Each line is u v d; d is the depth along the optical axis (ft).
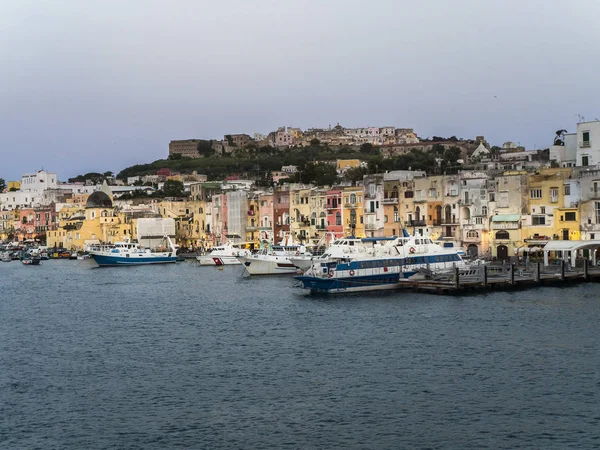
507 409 174.50
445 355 222.69
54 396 192.85
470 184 499.51
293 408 179.01
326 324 278.26
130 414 177.99
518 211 475.72
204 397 189.16
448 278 364.38
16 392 196.85
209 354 234.58
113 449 157.58
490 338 243.40
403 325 270.26
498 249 482.69
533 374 200.44
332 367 213.25
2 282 515.91
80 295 412.77
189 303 356.38
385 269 367.66
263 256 493.77
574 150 555.28
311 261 406.41
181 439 161.99
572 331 250.98
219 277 500.33
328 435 162.20
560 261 400.06
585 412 171.42
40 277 558.15
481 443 156.04
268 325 281.33
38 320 315.78
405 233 399.03
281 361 222.28
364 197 572.51
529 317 277.85
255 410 178.29
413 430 163.73
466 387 190.90
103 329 286.87
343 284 361.30
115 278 521.65
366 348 234.99
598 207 442.09
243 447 157.07
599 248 429.79
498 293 342.64
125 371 216.33
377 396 185.98
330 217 606.55
